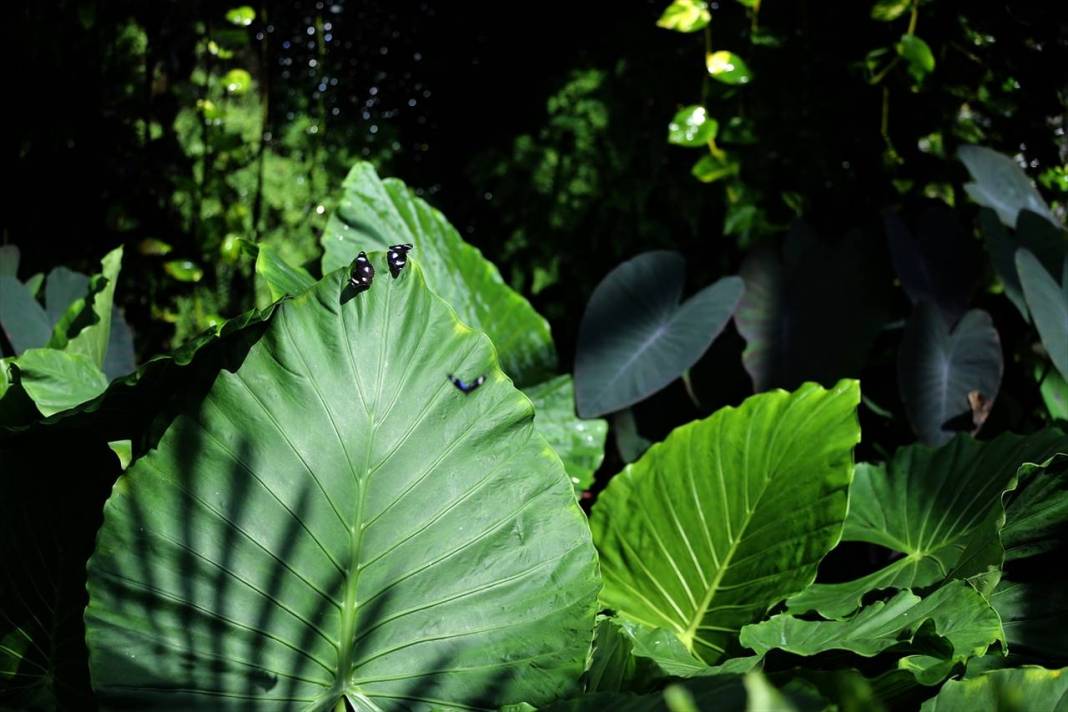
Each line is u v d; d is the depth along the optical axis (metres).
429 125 3.98
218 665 1.96
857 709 1.77
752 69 3.27
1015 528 2.30
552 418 2.91
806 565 2.37
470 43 3.86
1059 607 2.23
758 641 2.24
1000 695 1.94
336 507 2.00
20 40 3.74
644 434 3.11
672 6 3.03
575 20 3.64
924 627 2.03
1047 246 3.04
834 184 3.38
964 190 3.36
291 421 1.99
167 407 1.97
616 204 3.39
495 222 3.71
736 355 3.17
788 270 3.11
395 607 2.03
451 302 2.82
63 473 2.18
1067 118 3.46
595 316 3.00
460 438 2.04
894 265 3.05
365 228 2.73
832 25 3.28
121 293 3.81
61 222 3.85
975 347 2.99
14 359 2.31
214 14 3.77
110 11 3.76
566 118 3.38
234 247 3.64
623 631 2.20
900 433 3.17
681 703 1.61
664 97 3.33
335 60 3.92
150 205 3.82
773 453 2.45
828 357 3.05
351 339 2.01
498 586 2.05
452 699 2.03
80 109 3.79
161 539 1.95
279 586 1.98
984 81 3.25
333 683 2.01
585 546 2.08
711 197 3.37
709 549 2.47
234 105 3.81
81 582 2.18
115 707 1.93
